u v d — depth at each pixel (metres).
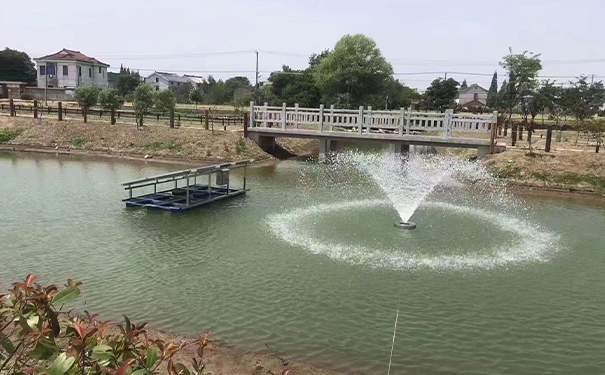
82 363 2.82
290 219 14.07
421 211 15.59
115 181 19.83
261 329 7.51
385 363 6.68
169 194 16.67
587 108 38.19
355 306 8.41
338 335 7.39
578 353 7.14
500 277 10.05
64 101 56.06
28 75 74.75
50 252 10.73
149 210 14.79
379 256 10.97
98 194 17.00
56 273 9.50
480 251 11.58
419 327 7.73
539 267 10.73
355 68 44.59
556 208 17.34
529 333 7.69
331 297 8.74
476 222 14.35
